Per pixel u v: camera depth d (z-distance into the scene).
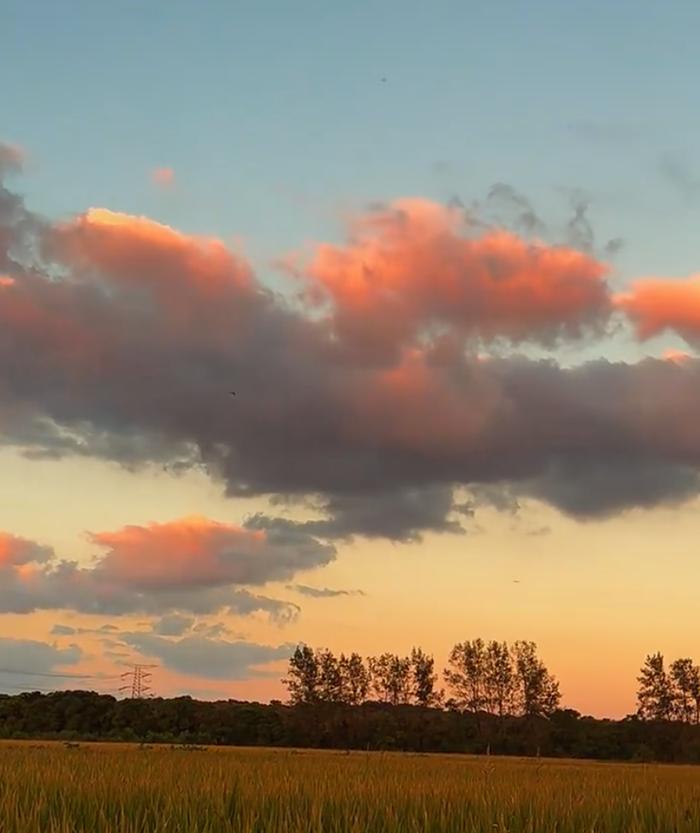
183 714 114.25
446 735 112.19
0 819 14.52
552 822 16.58
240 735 111.75
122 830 14.44
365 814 16.88
